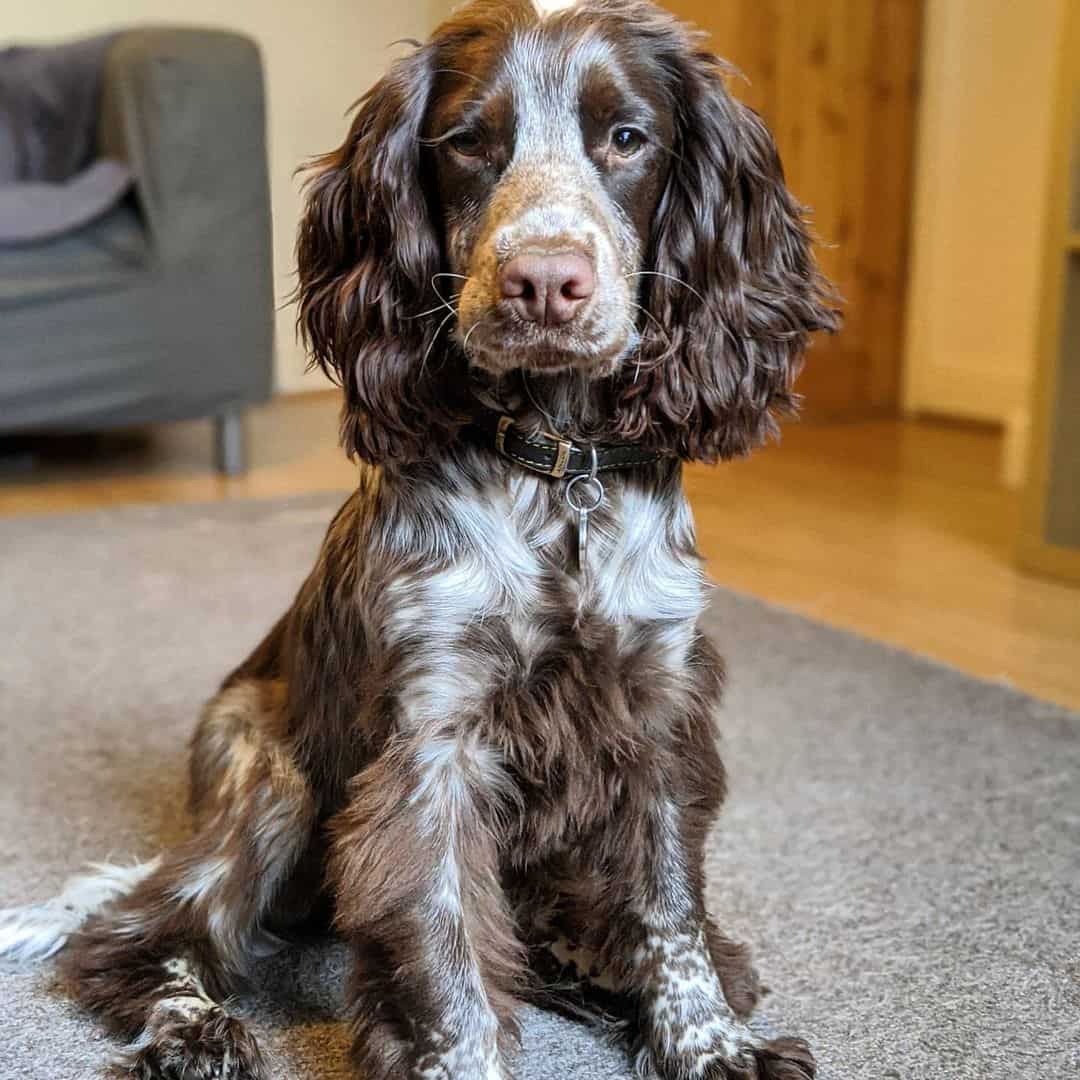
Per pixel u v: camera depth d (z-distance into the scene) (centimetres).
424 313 58
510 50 57
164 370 170
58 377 164
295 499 168
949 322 233
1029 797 88
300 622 66
